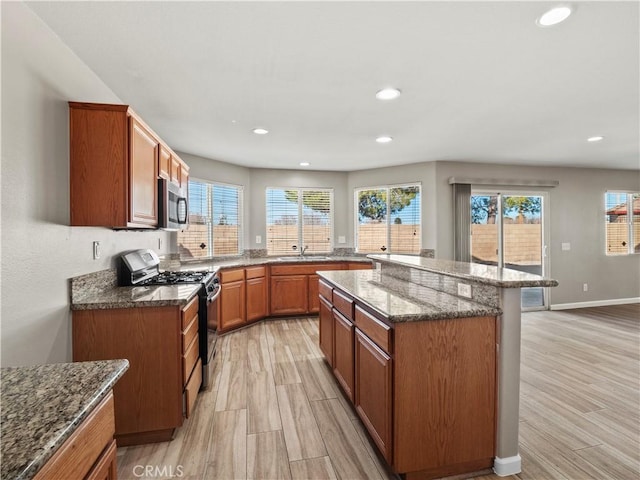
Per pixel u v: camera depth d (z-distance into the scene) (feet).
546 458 5.81
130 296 6.69
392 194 16.49
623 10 4.96
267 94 7.98
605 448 6.07
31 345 5.04
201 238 14.16
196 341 7.80
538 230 17.01
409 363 5.10
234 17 5.11
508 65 6.66
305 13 5.02
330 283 8.94
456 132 11.05
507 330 5.39
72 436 2.40
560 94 8.11
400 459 5.08
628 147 13.09
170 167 8.96
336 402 7.74
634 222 18.48
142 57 6.29
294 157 14.42
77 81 6.28
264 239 16.76
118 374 3.06
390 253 16.52
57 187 5.67
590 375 9.12
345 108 8.91
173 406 6.37
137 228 7.57
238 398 7.93
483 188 16.14
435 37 5.67
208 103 8.48
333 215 17.53
